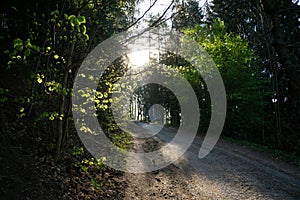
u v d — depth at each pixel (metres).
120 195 5.55
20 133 5.82
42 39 6.60
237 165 9.73
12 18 6.65
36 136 6.22
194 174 8.21
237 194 6.32
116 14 7.78
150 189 6.36
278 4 9.02
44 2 6.52
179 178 7.64
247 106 18.19
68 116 5.89
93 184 5.50
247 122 18.31
